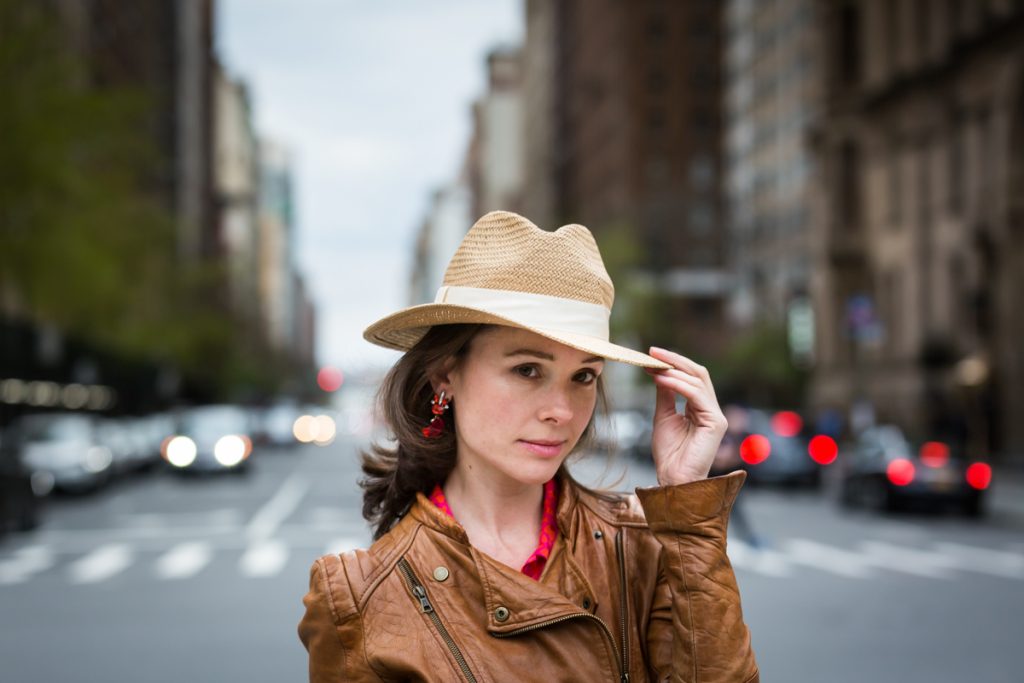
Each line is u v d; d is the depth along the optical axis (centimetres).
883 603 1037
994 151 3544
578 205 10762
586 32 10594
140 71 8225
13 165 2473
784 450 2666
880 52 4475
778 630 895
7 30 2494
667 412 220
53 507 2302
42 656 802
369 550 201
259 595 1088
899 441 2122
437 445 210
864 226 4678
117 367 4994
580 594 198
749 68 7412
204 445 3131
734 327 7319
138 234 3161
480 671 187
